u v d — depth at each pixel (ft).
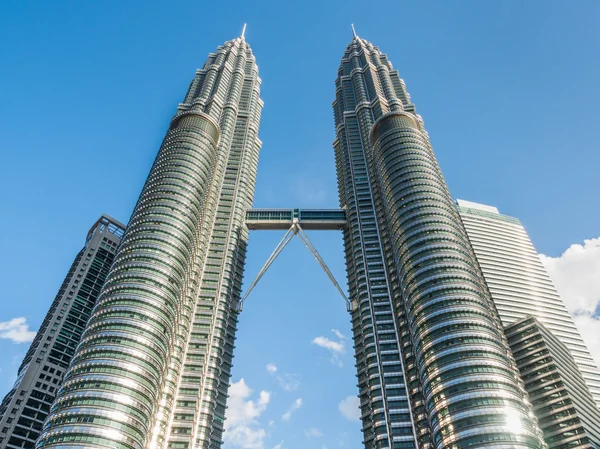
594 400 517.14
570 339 586.86
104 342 399.44
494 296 612.29
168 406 431.02
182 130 635.66
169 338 437.99
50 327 559.38
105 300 436.35
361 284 564.30
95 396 361.51
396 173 582.76
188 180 562.66
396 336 501.56
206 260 574.15
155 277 455.63
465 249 494.59
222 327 519.19
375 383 468.75
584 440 414.00
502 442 335.26
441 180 627.87
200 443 425.69
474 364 385.50
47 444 334.44
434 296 442.91
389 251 570.87
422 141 637.71
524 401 372.99
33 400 501.15
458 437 348.79
